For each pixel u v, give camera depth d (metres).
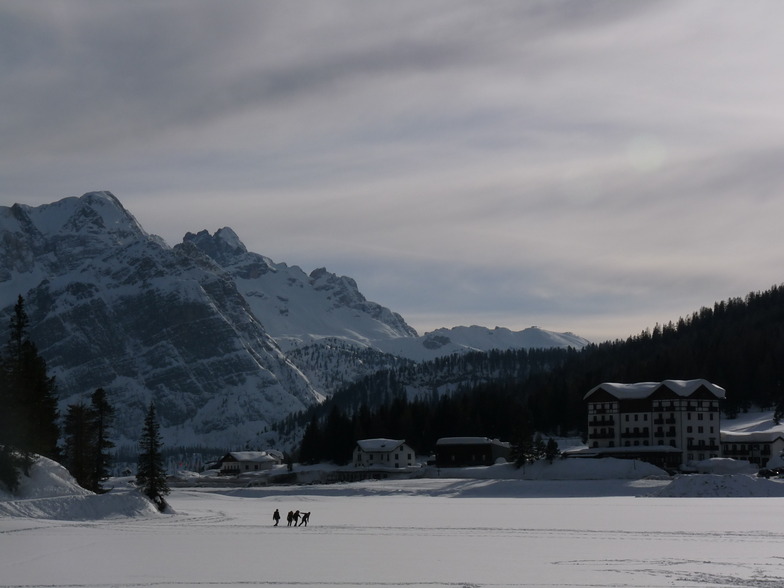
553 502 174.25
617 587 71.12
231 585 72.00
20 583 72.88
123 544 96.62
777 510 143.50
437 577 75.62
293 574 77.12
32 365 168.62
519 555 88.75
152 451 147.50
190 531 111.25
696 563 83.06
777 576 76.06
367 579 74.75
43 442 158.75
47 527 113.56
